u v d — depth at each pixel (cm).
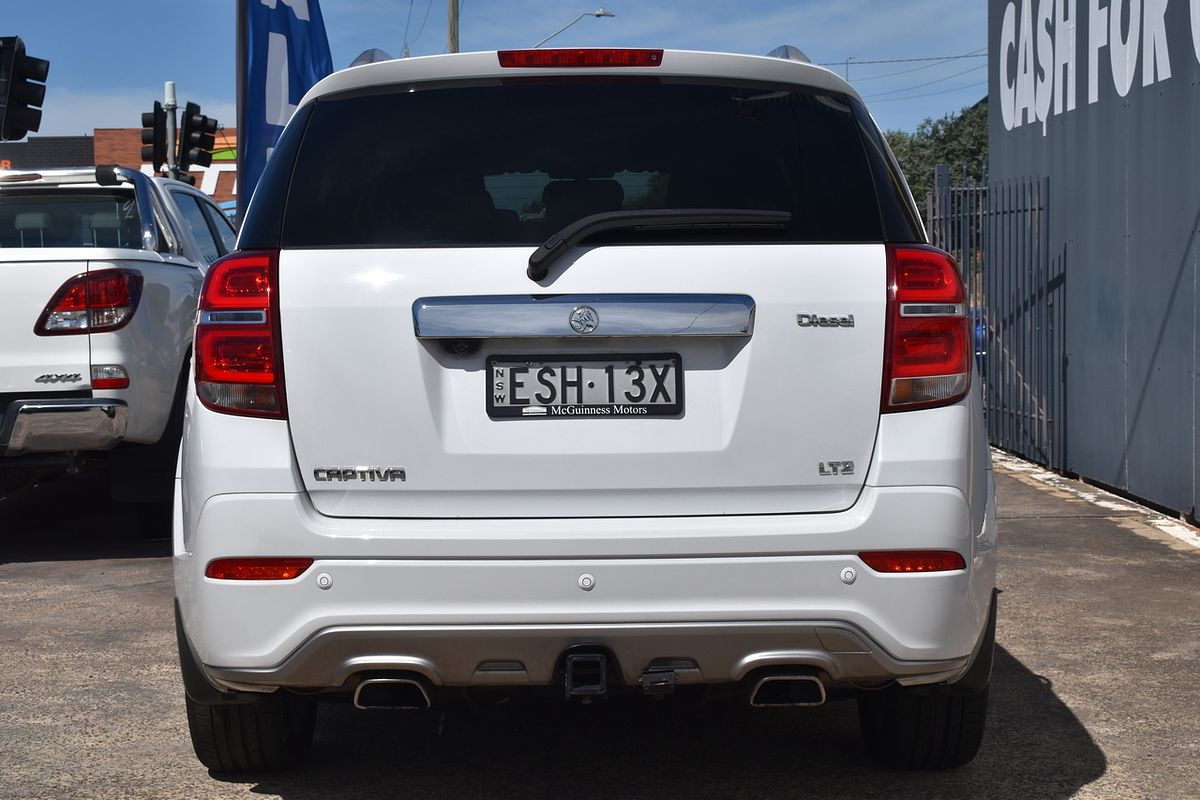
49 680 476
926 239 324
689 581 292
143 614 578
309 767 383
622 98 317
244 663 296
